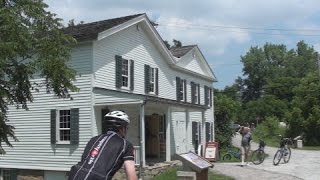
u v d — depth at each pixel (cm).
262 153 2555
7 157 2509
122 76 2542
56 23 1608
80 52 2322
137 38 2723
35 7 1534
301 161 2705
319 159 2845
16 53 1455
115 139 568
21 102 1625
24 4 1534
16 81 1557
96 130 2289
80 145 2288
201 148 2980
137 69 2712
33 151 2428
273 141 5953
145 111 2827
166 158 2639
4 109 1606
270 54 12081
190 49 3484
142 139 2286
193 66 3619
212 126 3966
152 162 2552
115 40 2489
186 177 1028
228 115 4450
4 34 1433
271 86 10250
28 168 2438
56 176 2362
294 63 11625
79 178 539
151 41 2897
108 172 548
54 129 2361
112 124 582
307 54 11725
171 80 3209
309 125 5491
